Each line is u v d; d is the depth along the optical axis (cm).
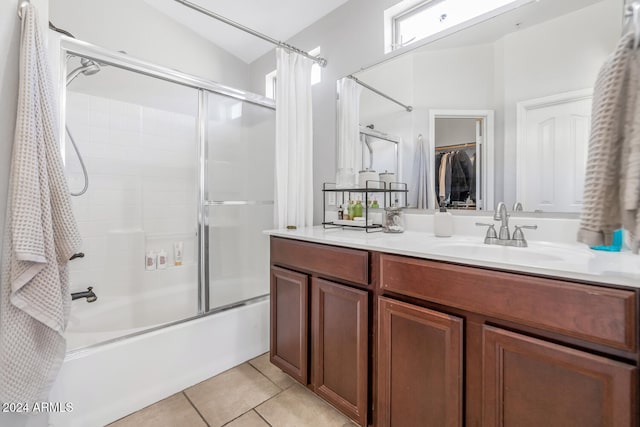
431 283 96
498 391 82
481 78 139
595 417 67
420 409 99
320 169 215
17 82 101
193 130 239
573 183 115
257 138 242
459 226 144
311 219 205
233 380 163
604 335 65
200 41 247
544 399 74
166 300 223
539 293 74
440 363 94
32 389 97
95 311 194
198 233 210
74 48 140
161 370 148
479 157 140
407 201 165
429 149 156
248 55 272
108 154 203
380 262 112
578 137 114
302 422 131
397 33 177
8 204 94
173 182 232
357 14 191
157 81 222
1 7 98
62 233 105
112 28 200
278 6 205
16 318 94
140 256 214
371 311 115
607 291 65
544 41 121
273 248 163
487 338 84
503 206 119
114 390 133
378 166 179
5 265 94
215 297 224
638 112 62
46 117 102
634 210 62
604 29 108
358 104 190
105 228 201
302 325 142
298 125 199
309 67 204
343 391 124
